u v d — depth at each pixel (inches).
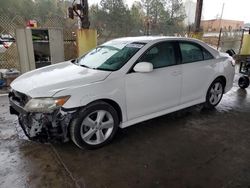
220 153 115.8
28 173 98.5
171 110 147.2
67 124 105.7
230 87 186.2
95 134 117.1
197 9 402.3
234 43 554.9
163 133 137.0
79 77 114.7
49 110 101.9
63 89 104.9
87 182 93.2
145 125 147.9
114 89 115.9
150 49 131.9
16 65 279.0
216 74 168.2
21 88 113.3
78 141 110.5
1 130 138.3
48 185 91.4
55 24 315.6
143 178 96.1
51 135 106.3
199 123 152.3
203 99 167.0
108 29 575.2
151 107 134.8
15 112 126.0
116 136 132.1
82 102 106.3
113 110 118.6
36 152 114.7
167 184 92.7
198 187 91.2
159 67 134.5
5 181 93.4
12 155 111.8
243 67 247.8
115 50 138.9
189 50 152.7
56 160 108.0
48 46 268.2
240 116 165.5
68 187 90.4
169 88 140.0
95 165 104.6
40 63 265.7
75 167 102.9
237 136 134.6
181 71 144.2
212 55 166.6
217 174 99.2
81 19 264.7
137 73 123.9
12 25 285.3
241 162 108.3
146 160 109.0
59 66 144.9
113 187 90.6
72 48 310.2
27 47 253.4
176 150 118.1
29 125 107.9
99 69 125.9
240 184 93.0
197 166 104.7
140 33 593.3
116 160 108.7
